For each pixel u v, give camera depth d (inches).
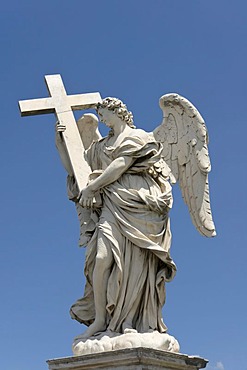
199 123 429.1
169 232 399.9
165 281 394.0
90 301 405.4
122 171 397.7
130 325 383.6
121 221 389.7
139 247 389.4
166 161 440.1
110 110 414.9
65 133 436.1
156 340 372.2
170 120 442.9
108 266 388.2
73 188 428.1
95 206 401.4
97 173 408.5
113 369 362.0
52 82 458.0
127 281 387.9
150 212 393.7
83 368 370.6
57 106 448.5
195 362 377.1
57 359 376.8
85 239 411.5
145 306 387.9
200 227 423.2
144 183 401.7
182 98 435.2
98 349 371.6
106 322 389.1
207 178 424.2
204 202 422.9
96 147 423.2
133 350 354.9
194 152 429.4
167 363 366.0
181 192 436.5
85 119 449.7
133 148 399.9
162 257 388.5
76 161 425.7
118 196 392.8
